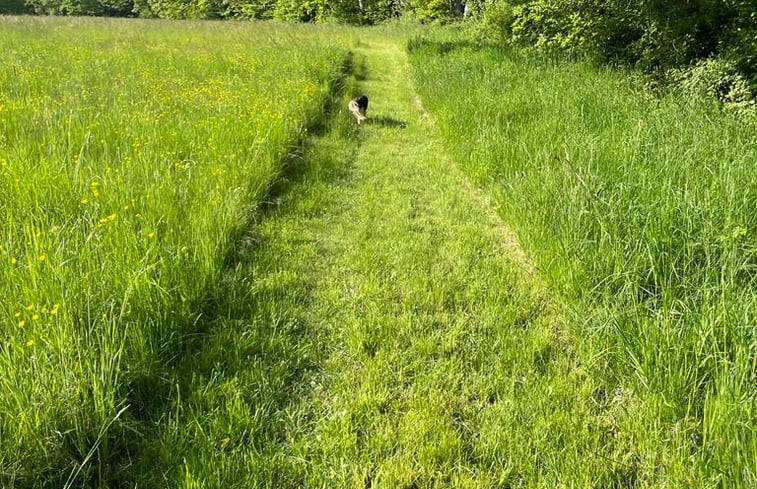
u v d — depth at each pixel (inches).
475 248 179.5
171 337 113.1
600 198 152.9
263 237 179.9
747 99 319.0
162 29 864.3
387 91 475.5
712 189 144.1
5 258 112.5
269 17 1662.2
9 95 297.0
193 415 96.9
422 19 1311.5
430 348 122.9
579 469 88.9
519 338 127.6
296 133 283.6
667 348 103.0
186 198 167.8
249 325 128.5
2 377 83.4
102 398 88.4
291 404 106.3
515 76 379.2
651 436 94.3
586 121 251.0
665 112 248.7
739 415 84.6
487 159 238.1
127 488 84.4
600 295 130.6
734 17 375.2
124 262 120.7
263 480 86.4
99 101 282.8
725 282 106.7
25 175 154.0
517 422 100.6
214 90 338.0
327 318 136.7
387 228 193.9
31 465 79.3
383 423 101.2
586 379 111.6
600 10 494.6
